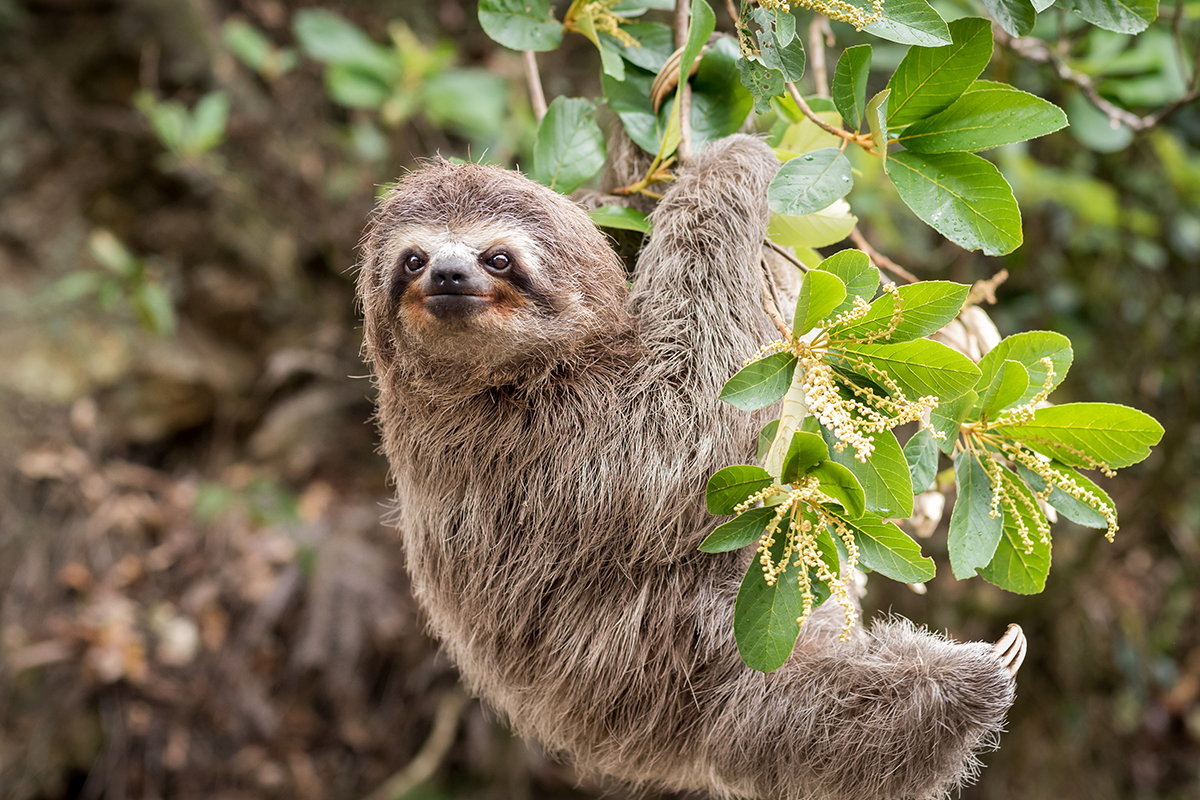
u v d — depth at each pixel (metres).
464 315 3.44
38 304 9.52
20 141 9.66
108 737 8.98
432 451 3.93
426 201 3.59
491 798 9.45
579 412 3.74
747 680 3.80
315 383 10.47
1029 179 7.52
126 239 9.91
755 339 3.70
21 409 9.30
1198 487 9.10
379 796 9.24
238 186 9.87
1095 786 9.54
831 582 2.73
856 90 3.06
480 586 3.96
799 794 3.79
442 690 9.69
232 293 10.16
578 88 10.08
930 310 2.74
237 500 9.76
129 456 9.81
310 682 9.46
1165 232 8.96
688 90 3.85
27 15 9.84
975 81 2.94
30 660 8.84
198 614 9.31
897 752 3.64
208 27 10.37
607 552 3.79
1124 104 5.79
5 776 8.65
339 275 10.63
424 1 10.77
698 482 3.66
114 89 9.95
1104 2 3.24
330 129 10.68
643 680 3.85
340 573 9.58
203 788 9.09
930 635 3.86
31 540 9.12
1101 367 9.21
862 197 7.68
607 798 9.39
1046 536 3.14
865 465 2.81
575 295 3.62
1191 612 10.19
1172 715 10.20
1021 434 3.08
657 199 4.24
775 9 3.03
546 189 3.70
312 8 10.74
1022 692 9.48
